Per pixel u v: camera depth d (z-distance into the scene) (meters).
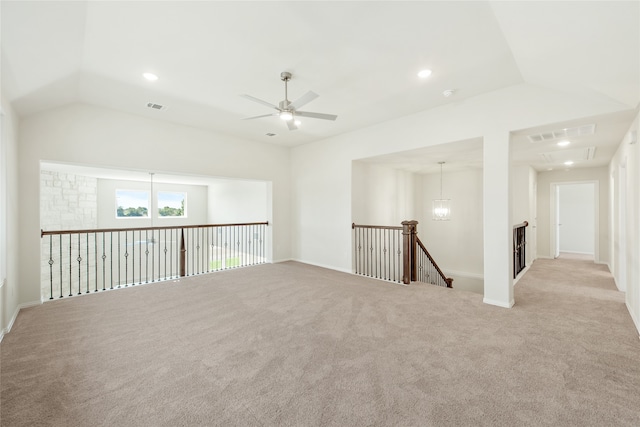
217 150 5.36
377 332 2.74
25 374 2.05
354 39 2.51
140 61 2.87
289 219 6.60
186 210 9.46
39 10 1.95
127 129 4.35
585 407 1.69
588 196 8.17
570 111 3.00
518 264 5.29
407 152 4.64
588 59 2.22
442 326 2.86
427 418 1.61
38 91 3.11
